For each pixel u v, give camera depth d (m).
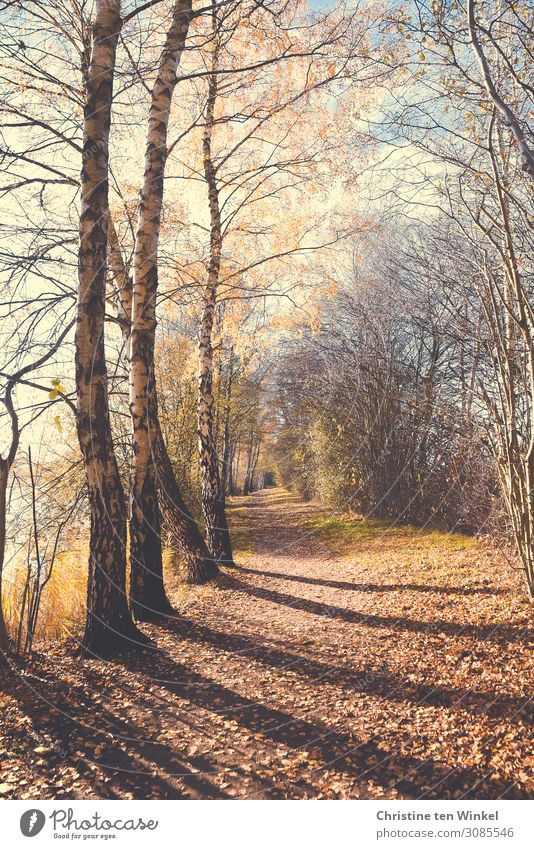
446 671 4.57
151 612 6.77
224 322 10.54
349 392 17.45
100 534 5.63
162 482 9.00
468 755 3.38
